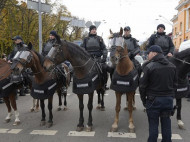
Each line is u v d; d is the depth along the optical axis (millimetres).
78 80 5223
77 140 4941
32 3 10414
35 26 20438
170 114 3951
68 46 5062
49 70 5039
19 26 18969
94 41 6062
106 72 6234
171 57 5574
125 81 5141
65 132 5457
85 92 5176
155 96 3898
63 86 6895
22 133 5422
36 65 5488
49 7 11008
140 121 6277
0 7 14023
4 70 5844
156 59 3963
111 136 5145
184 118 6473
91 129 5531
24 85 6391
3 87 5699
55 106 8227
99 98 7629
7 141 4941
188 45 9836
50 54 5004
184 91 5336
